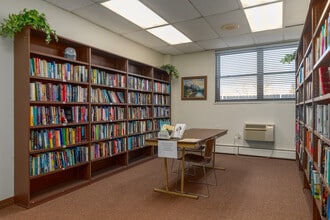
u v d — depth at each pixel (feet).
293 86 16.47
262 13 11.78
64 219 7.63
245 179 11.89
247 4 10.84
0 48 8.50
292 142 16.30
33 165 8.76
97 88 12.15
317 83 7.06
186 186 10.89
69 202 9.02
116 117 13.46
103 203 8.93
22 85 8.65
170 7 11.07
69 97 10.33
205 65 19.26
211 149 10.61
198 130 14.29
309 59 8.63
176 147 9.40
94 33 13.02
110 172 12.62
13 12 9.00
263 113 17.20
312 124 7.38
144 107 16.40
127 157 14.14
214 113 18.92
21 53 8.66
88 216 7.84
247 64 18.04
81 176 11.40
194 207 8.57
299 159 13.03
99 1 10.39
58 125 9.65
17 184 8.78
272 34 14.98
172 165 14.84
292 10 11.37
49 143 9.35
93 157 11.59
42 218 7.70
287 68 16.66
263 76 17.47
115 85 13.33
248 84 18.02
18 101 8.77
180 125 10.69
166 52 19.65
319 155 6.40
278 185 10.93
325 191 5.85
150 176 12.49
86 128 11.25
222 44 17.29
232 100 18.61
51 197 9.26
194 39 16.06
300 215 7.87
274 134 16.72
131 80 14.82
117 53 14.75
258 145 17.30
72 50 10.71
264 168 14.03
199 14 11.88
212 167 14.20
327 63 6.20
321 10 6.89
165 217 7.79
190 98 19.83
